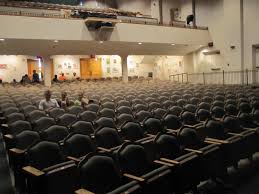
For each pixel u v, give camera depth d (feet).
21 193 12.11
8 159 15.47
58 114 20.98
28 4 50.26
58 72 66.54
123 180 10.27
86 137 13.30
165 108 23.98
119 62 73.61
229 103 24.67
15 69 62.75
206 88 40.98
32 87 45.09
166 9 70.54
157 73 76.89
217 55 59.57
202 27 60.03
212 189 12.59
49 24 42.34
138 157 11.30
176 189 10.91
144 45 53.16
